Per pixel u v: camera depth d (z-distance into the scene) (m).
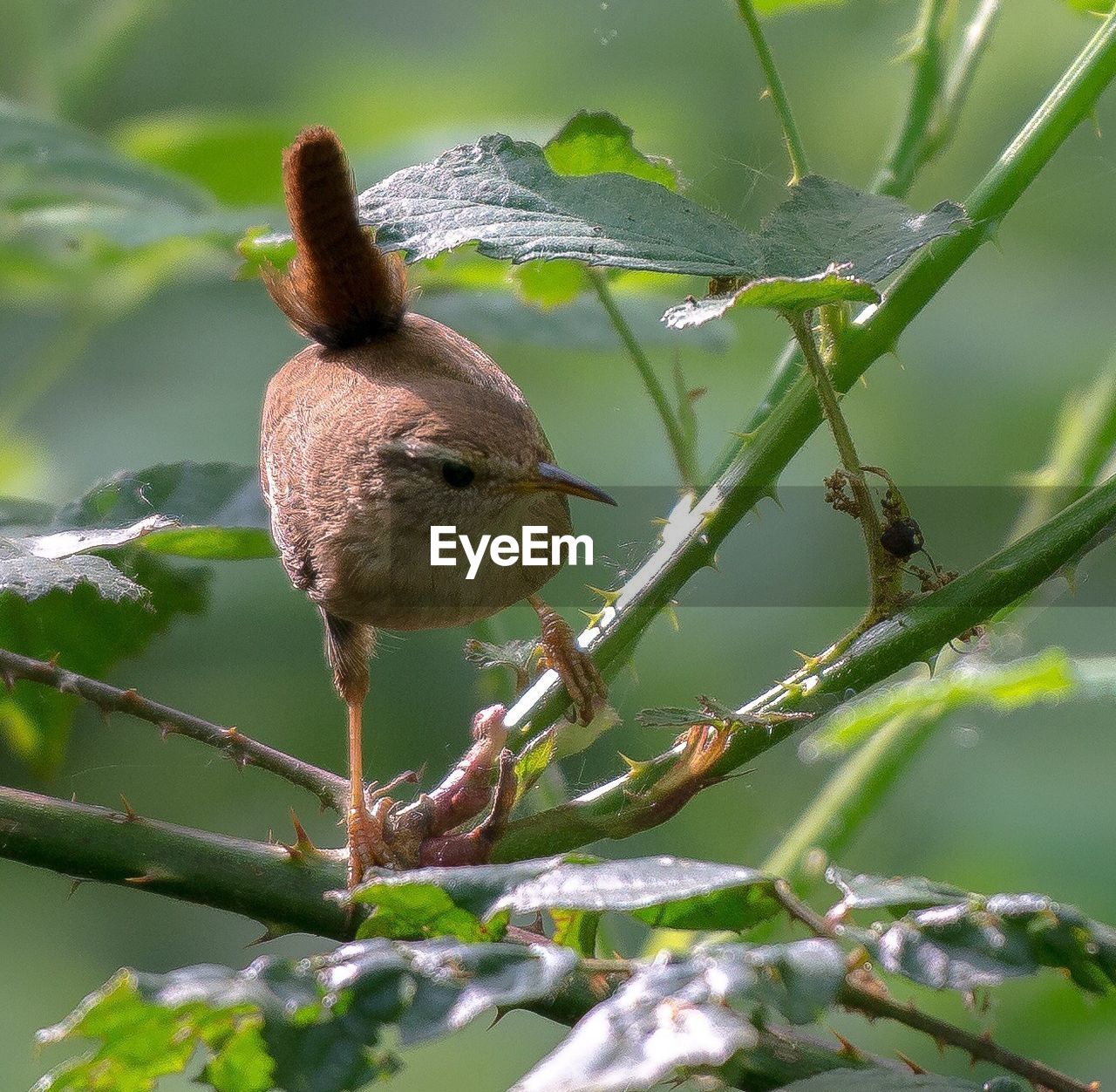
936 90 1.03
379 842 1.00
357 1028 0.95
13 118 1.06
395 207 0.99
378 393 1.06
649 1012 0.89
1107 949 0.96
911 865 1.10
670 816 0.99
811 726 1.02
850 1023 1.08
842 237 0.99
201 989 0.94
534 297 1.08
